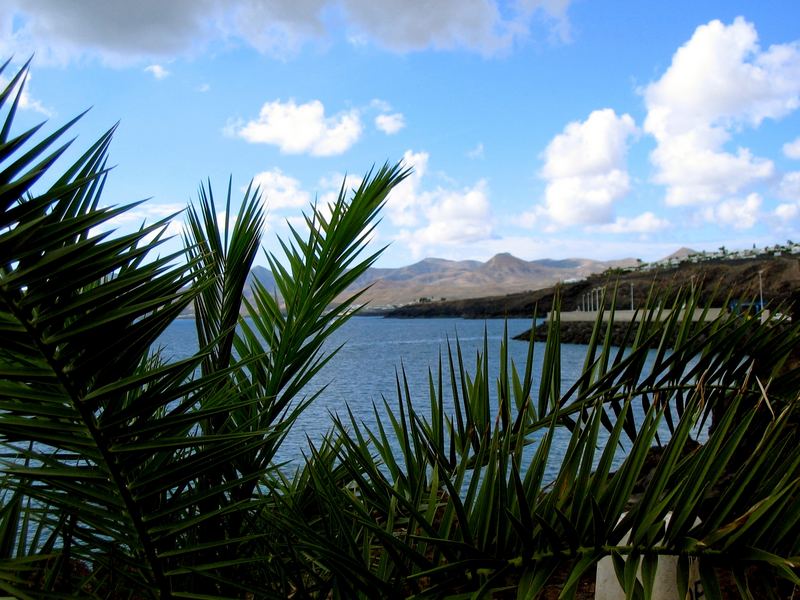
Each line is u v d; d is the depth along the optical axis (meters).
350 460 1.90
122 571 1.58
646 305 2.13
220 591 1.77
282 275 2.20
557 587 2.71
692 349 2.07
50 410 1.30
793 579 1.21
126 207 1.20
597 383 2.02
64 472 1.36
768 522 1.31
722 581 2.22
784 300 2.21
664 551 1.34
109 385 1.30
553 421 1.57
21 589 1.40
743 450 2.20
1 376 1.23
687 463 1.54
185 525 1.51
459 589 1.43
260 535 1.57
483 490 1.47
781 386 2.12
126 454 1.42
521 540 1.41
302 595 1.67
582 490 1.42
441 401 2.04
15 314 1.20
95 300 1.25
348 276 2.12
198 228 2.23
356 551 1.58
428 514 1.61
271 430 1.58
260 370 2.12
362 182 2.08
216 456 1.50
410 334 105.06
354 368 33.28
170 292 1.37
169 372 1.43
